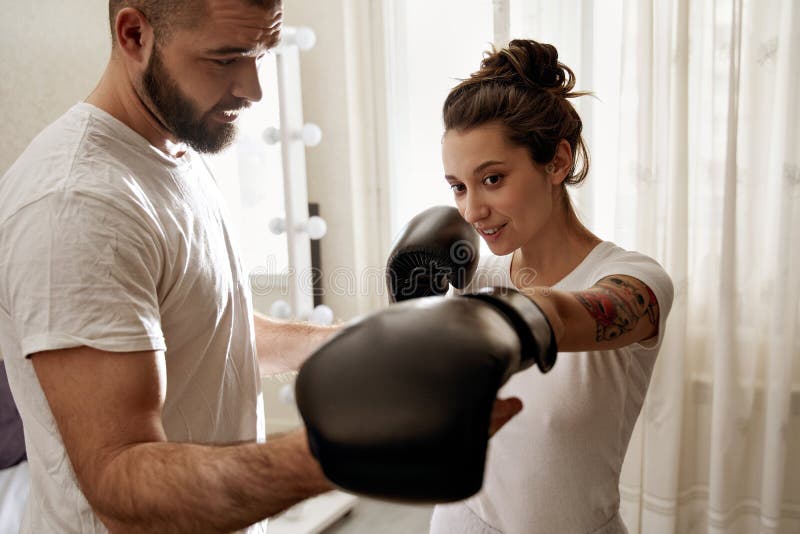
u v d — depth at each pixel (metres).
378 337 0.44
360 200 2.95
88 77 2.47
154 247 0.85
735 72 2.03
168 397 0.94
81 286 0.74
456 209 1.00
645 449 2.27
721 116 2.12
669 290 0.83
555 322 0.61
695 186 2.21
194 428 0.98
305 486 0.60
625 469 2.31
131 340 0.76
